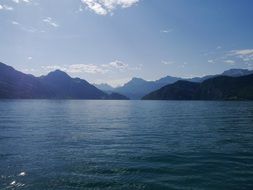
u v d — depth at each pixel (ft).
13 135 175.01
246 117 334.85
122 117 349.00
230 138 164.45
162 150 127.54
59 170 93.86
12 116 342.23
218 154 118.73
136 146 138.41
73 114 405.39
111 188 77.36
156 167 97.40
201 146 137.80
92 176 87.51
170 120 298.76
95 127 228.22
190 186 78.48
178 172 91.56
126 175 88.58
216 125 241.35
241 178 85.25
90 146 138.21
